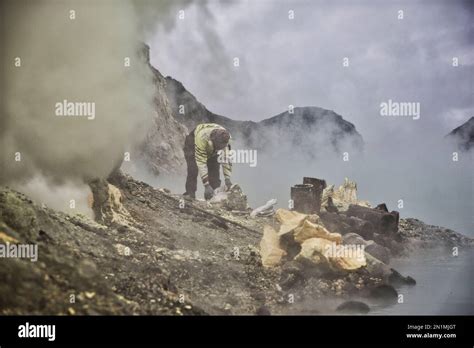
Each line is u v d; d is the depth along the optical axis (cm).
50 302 645
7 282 637
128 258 854
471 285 991
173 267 892
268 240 1014
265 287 914
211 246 1063
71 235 843
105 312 669
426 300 911
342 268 955
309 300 889
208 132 1425
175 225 1127
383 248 1132
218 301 834
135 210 1132
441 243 1284
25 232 735
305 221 1006
